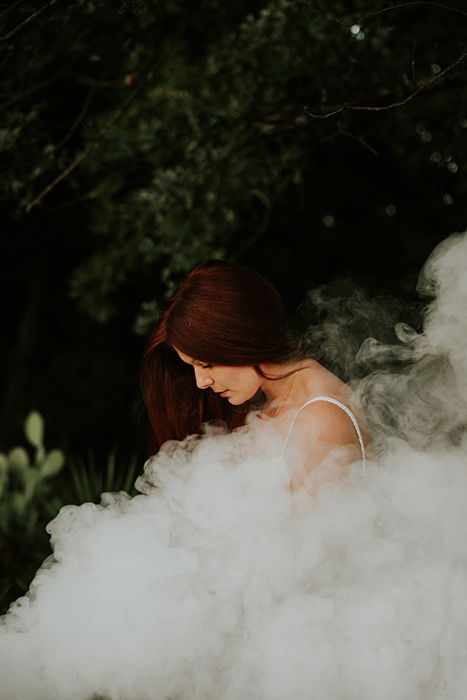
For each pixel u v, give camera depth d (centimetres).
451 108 317
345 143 455
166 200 316
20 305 636
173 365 193
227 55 311
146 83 286
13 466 356
